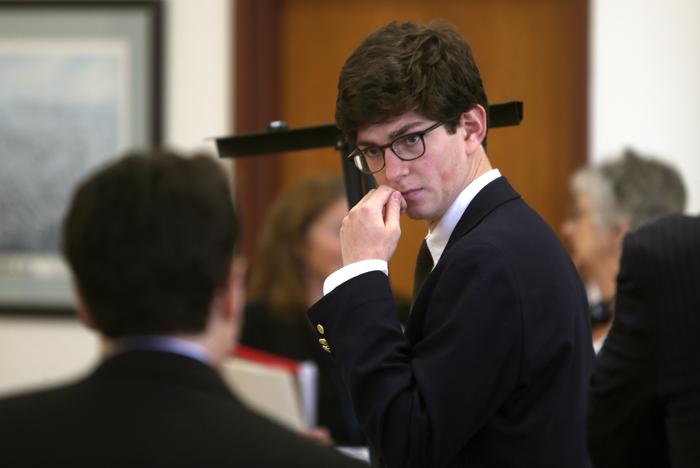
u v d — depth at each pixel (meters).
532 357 4.63
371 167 5.02
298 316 10.37
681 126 12.73
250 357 9.40
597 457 5.95
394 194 5.03
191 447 3.18
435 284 4.88
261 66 13.67
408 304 10.62
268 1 13.73
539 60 13.66
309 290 10.43
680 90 12.73
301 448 3.27
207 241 3.46
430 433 4.52
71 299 14.04
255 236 13.65
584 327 5.00
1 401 3.40
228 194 3.61
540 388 4.70
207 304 3.48
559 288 4.77
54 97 13.88
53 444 3.19
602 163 9.41
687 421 5.47
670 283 5.56
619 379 5.70
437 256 5.16
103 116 13.77
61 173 13.93
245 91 13.49
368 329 4.78
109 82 13.74
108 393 3.31
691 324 5.50
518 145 13.71
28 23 13.85
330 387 10.05
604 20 12.86
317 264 10.34
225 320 3.62
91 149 13.84
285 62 14.10
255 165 13.69
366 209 5.01
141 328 3.43
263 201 13.76
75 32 13.78
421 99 4.75
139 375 3.34
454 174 4.94
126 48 13.68
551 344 4.67
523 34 13.69
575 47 12.91
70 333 14.05
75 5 13.74
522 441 4.67
